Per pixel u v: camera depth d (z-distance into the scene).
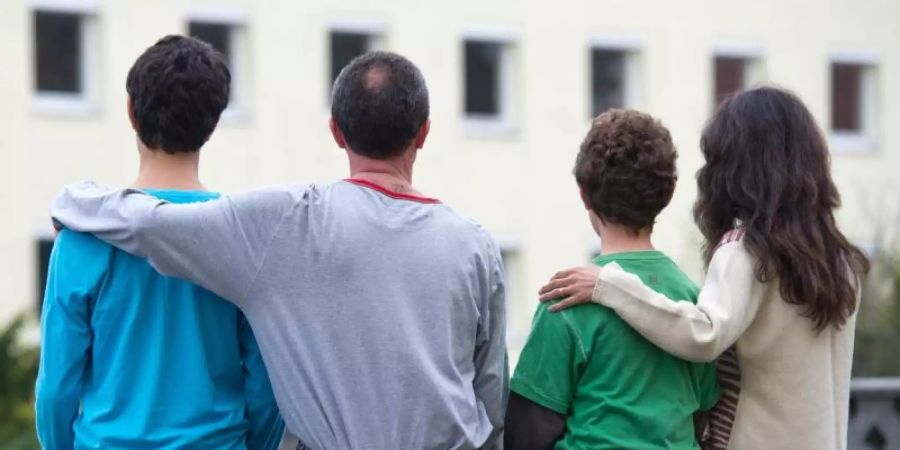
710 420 13.74
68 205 12.68
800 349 13.31
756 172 13.38
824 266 13.12
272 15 81.44
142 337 12.65
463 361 12.57
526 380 13.16
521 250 88.19
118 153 77.62
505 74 88.56
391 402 12.20
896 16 97.44
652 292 12.84
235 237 12.31
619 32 91.00
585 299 12.96
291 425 12.36
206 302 12.75
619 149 13.05
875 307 49.69
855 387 19.02
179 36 13.29
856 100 97.81
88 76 77.62
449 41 86.19
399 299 12.32
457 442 12.32
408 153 12.84
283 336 12.32
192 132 12.98
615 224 13.30
